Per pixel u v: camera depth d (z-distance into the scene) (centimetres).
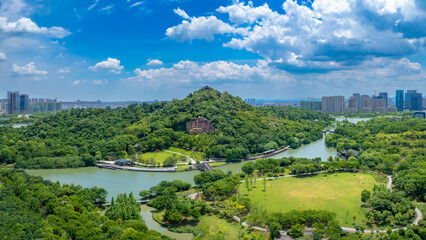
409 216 19812
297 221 18788
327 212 19325
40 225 16850
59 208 19262
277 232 18175
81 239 16200
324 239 17825
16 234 15600
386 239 17462
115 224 17938
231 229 19150
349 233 18088
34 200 19875
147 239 15662
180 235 18850
